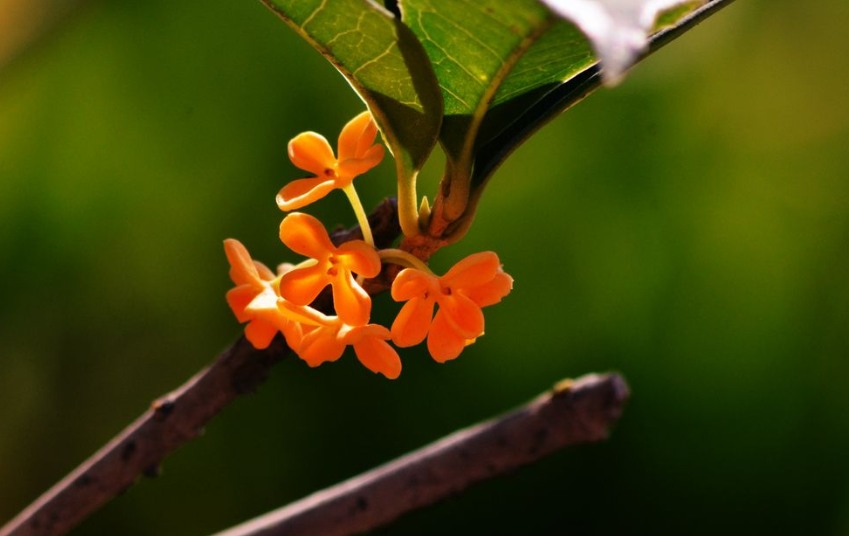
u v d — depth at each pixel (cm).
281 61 90
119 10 88
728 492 86
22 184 90
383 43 30
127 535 89
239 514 88
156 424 32
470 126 31
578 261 89
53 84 88
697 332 88
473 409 87
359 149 32
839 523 84
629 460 86
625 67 28
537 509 87
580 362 88
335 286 31
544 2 29
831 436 85
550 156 90
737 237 89
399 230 32
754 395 86
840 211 89
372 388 87
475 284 31
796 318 87
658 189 90
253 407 88
